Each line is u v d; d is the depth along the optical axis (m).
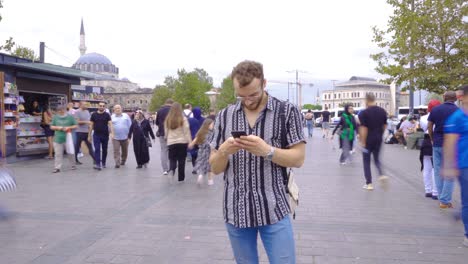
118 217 6.36
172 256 4.68
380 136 8.79
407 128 21.61
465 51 18.52
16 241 5.18
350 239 5.31
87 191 8.48
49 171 11.36
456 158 4.79
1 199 7.63
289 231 2.69
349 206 7.20
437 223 6.11
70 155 11.73
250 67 2.54
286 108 2.68
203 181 9.80
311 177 10.53
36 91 14.27
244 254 2.78
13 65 12.70
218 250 4.87
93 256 4.67
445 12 19.16
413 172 11.58
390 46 20.77
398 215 6.58
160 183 9.52
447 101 6.71
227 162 2.72
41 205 7.15
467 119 4.70
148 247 4.97
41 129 14.47
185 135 9.59
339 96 133.12
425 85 20.19
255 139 2.46
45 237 5.34
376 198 7.91
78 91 20.62
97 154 11.69
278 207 2.63
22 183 9.41
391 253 4.80
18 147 13.43
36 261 4.51
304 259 4.60
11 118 13.08
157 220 6.18
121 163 12.80
